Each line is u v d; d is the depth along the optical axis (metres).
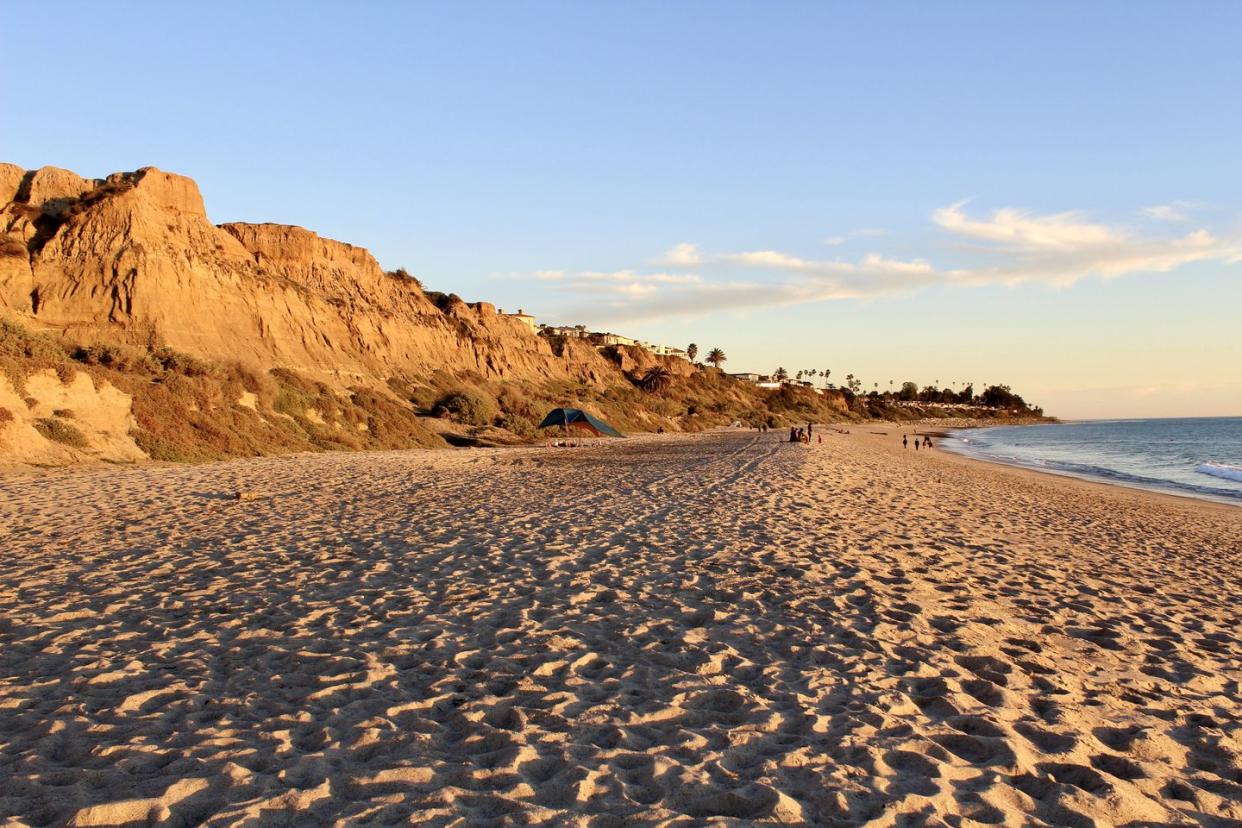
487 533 11.46
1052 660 6.12
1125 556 11.66
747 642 6.29
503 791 3.59
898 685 5.33
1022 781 3.93
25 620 6.65
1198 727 4.83
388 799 3.50
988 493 21.34
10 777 3.66
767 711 4.75
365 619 6.78
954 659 5.98
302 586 8.02
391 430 38.53
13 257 36.31
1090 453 59.06
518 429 51.31
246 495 15.11
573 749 4.13
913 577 8.84
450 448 39.34
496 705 4.79
